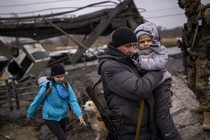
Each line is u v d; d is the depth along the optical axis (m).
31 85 10.32
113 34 2.43
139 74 2.46
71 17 17.17
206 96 3.85
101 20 16.44
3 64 16.38
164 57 2.47
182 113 4.46
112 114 2.44
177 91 5.30
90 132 7.66
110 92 2.45
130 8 16.05
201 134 4.00
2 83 11.74
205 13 3.61
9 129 8.71
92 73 11.73
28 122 8.89
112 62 2.37
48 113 4.89
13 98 10.55
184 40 4.15
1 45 16.91
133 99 2.32
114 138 2.46
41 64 15.62
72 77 11.16
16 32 17.23
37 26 16.98
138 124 2.38
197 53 3.88
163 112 2.51
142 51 2.54
